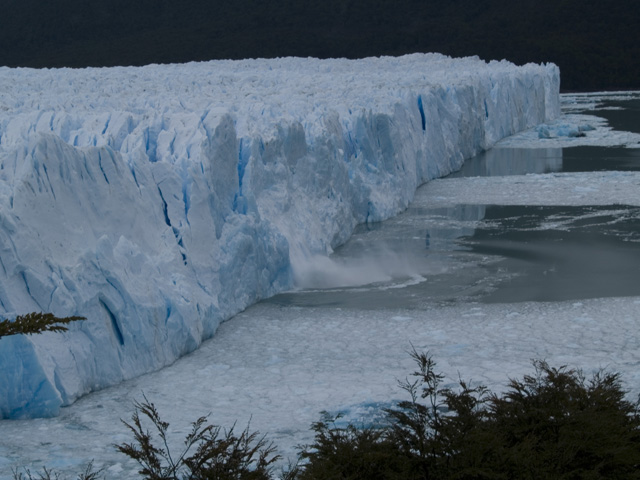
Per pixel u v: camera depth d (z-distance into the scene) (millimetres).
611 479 8406
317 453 8875
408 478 8297
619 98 97125
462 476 8234
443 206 32781
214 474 8359
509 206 32125
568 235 26500
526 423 8953
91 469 10344
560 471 8320
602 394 9320
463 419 8773
